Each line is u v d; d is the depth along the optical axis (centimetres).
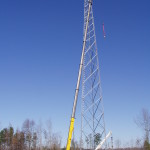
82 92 3100
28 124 10562
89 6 3462
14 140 9994
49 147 9831
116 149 9475
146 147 7300
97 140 3158
